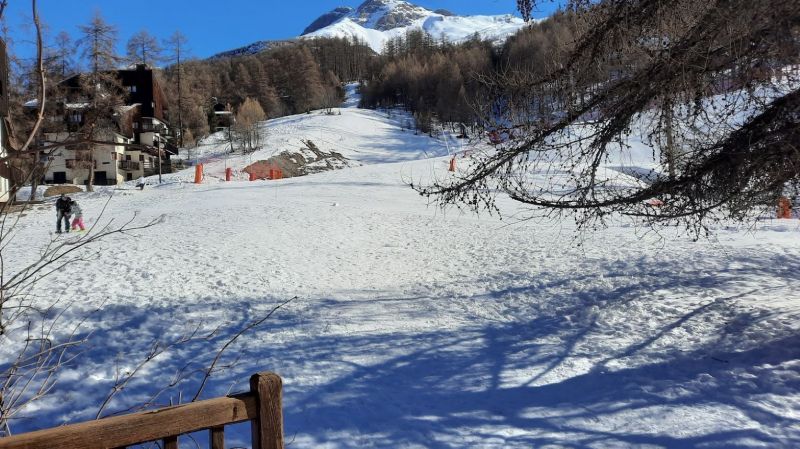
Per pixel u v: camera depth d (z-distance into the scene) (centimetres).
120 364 737
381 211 2256
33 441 231
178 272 1220
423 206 2445
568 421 583
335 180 3328
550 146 714
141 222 2009
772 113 628
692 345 773
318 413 605
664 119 670
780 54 573
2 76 215
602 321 899
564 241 1564
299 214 2141
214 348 795
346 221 1995
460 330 884
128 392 664
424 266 1335
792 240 1502
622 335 837
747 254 1291
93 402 638
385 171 3612
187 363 745
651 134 680
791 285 1028
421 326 901
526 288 1108
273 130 8188
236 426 573
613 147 852
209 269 1253
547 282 1137
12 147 211
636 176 752
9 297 385
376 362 751
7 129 219
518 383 686
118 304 954
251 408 276
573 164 718
